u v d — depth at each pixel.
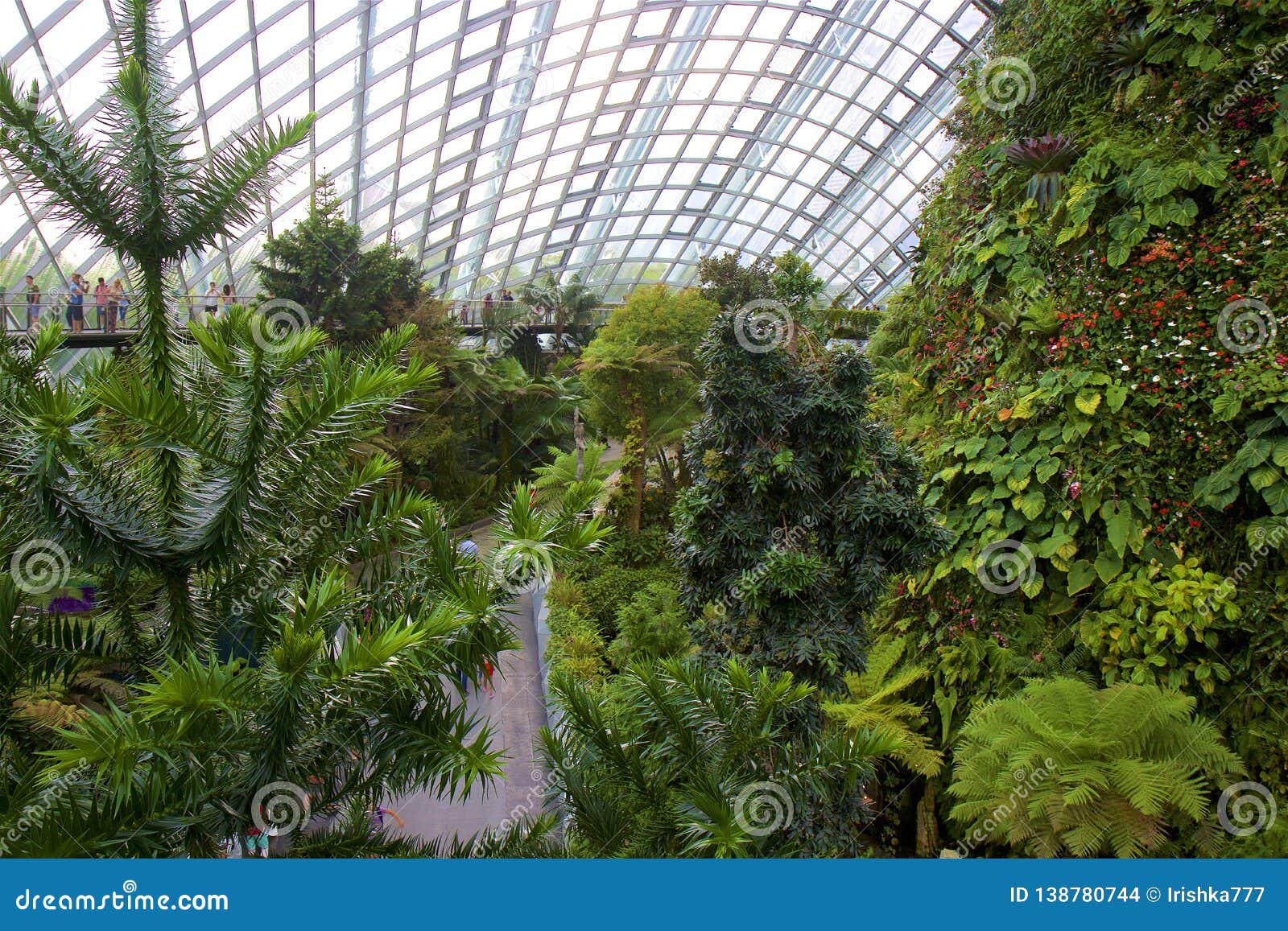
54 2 14.48
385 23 20.41
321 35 19.72
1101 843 7.68
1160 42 9.33
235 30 18.30
